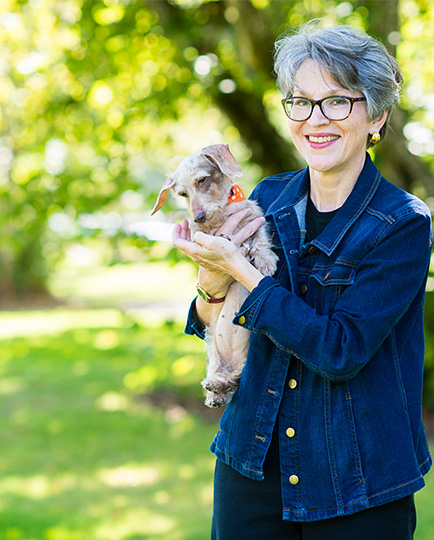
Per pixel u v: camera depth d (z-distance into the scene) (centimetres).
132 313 689
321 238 216
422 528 443
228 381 240
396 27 602
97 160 786
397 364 212
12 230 861
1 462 619
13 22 834
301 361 214
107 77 783
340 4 657
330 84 209
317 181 228
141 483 562
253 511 222
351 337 195
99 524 467
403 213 206
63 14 798
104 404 844
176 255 571
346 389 206
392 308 199
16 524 463
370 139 232
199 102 788
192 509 499
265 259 231
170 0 736
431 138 684
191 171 254
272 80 704
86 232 611
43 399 874
